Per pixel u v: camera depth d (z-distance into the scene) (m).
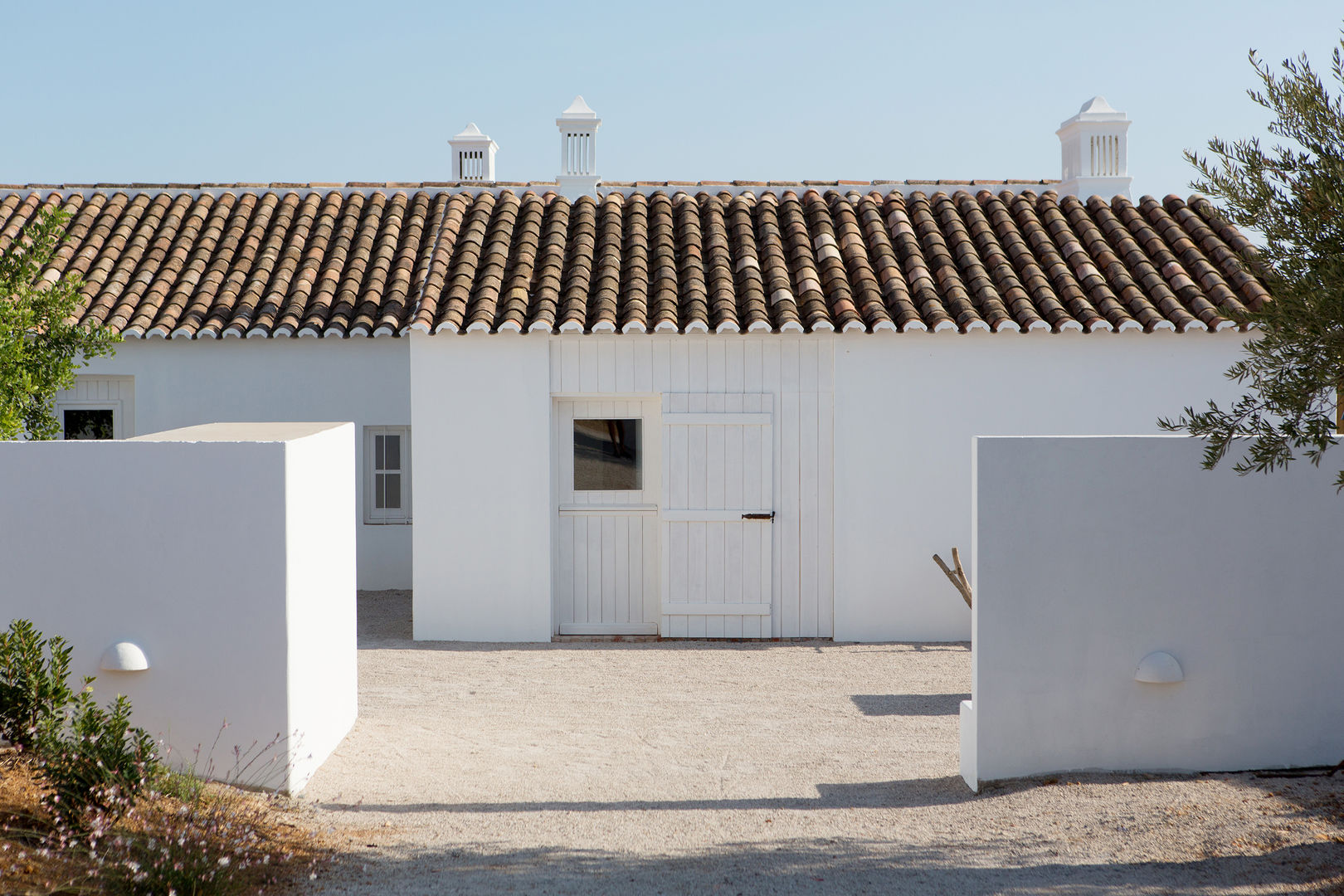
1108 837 5.66
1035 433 11.28
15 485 6.23
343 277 13.98
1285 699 6.64
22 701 5.59
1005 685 6.61
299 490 6.55
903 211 13.31
